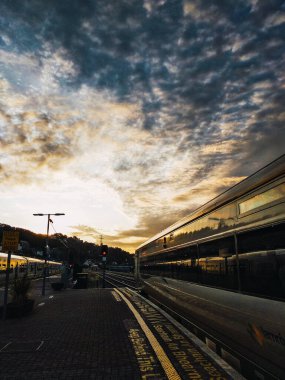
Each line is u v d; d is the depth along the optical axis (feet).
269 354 14.87
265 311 15.19
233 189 19.35
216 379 16.93
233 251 18.99
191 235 28.30
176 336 26.32
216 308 21.58
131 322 32.76
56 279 137.39
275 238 14.58
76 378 17.74
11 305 37.91
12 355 21.98
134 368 19.06
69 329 30.07
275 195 14.82
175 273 34.24
